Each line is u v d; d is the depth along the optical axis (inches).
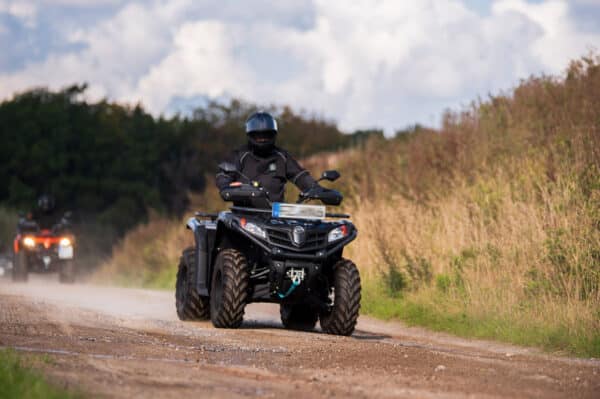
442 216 1214.3
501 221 1076.5
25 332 625.9
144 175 4269.2
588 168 1127.0
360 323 972.6
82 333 647.8
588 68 1488.7
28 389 352.5
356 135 3865.7
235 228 774.5
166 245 2123.5
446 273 1047.0
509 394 427.5
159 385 409.7
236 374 469.7
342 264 785.6
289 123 4079.7
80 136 4434.1
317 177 1812.3
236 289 762.8
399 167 1611.7
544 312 812.0
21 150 4333.2
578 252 899.4
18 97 4813.0
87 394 365.4
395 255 1159.0
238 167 824.3
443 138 1581.0
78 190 4156.0
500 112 1542.8
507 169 1291.8
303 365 519.8
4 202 4185.5
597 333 704.4
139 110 4658.0
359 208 1440.7
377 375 482.6
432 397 409.7
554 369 533.0
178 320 893.2
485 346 751.1
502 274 938.1
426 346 709.9
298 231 769.6
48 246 1754.4
